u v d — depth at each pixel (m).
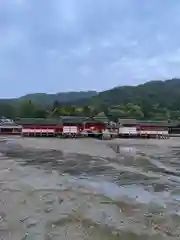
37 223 19.91
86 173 39.56
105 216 21.52
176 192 29.55
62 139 99.81
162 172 41.03
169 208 23.83
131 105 191.88
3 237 17.53
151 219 21.03
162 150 70.31
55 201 25.25
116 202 25.30
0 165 44.69
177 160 53.47
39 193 27.81
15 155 58.12
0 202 24.44
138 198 26.94
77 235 18.02
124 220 20.73
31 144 81.25
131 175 38.34
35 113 185.38
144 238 17.77
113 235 18.09
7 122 120.00
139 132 110.19
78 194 27.88
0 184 31.22
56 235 17.97
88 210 22.88
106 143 87.88
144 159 53.53
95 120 112.44
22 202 24.70
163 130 110.50
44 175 37.50
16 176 36.22
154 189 30.75
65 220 20.52
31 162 48.91
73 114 159.75
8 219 20.56
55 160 51.56
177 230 19.08
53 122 109.31
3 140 91.88
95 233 18.34
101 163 48.53
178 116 180.12
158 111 196.38
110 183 33.47
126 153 62.97
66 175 37.97
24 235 17.91
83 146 77.50
